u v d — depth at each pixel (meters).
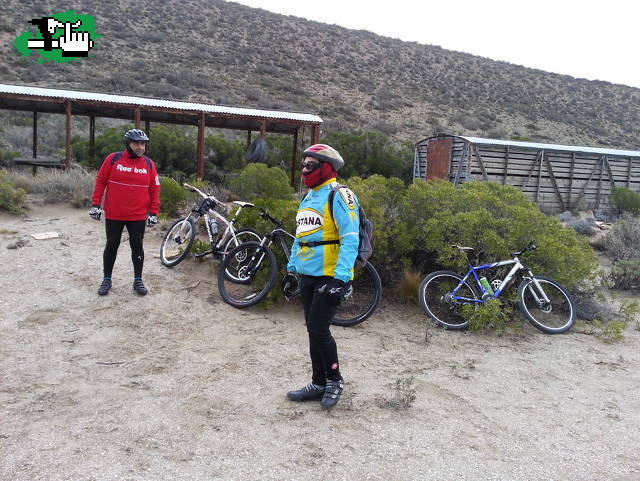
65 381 3.92
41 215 9.39
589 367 4.91
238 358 4.55
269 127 17.83
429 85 54.00
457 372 4.59
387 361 4.72
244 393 3.92
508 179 16.92
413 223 6.78
